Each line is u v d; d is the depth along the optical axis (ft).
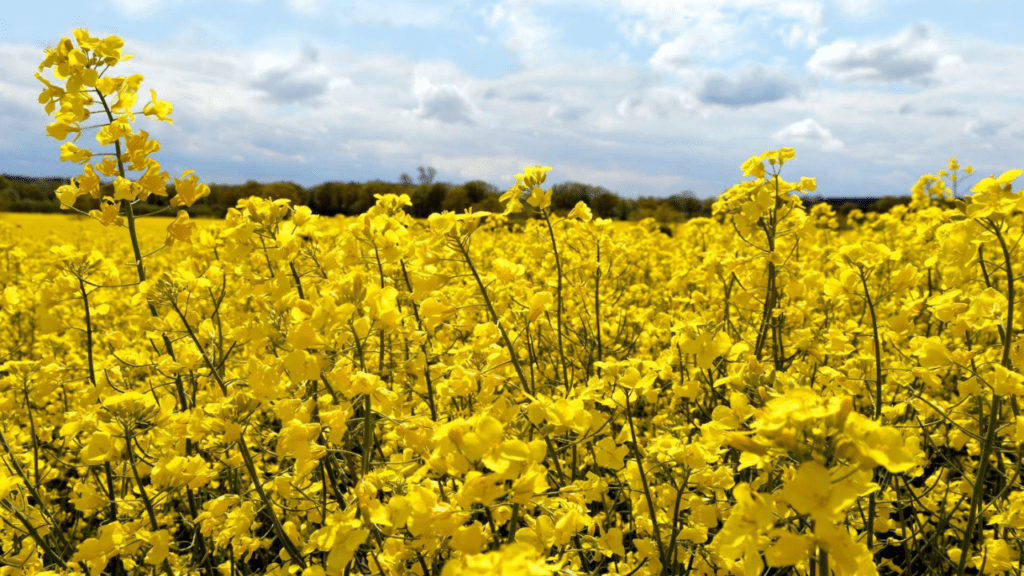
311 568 4.28
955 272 6.56
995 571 7.18
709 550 6.47
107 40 8.29
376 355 8.61
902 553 11.40
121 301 22.61
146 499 6.14
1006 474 8.19
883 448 2.91
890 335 8.65
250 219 8.39
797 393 3.12
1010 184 5.80
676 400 11.80
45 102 8.05
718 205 13.06
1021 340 6.16
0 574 6.82
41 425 12.63
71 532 11.59
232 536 6.91
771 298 9.37
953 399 11.37
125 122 8.22
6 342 16.67
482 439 3.99
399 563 5.41
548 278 13.47
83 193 8.29
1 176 86.79
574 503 5.82
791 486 2.91
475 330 6.44
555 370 12.19
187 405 8.14
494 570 2.97
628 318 15.89
